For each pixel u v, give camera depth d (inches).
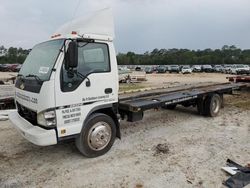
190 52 3826.3
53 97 151.0
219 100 313.4
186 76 1342.3
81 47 162.4
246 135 232.8
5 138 227.0
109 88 181.2
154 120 290.8
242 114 320.5
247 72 1263.5
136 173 158.2
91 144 176.9
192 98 268.2
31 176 155.9
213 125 268.5
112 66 181.8
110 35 180.1
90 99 170.2
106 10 180.4
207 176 153.6
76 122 164.6
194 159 178.7
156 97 248.1
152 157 182.7
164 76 1366.9
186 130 250.2
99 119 177.9
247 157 181.9
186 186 142.4
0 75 1133.7
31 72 171.2
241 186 140.9
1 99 345.4
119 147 202.1
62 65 153.3
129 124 272.5
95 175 156.2
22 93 174.2
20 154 190.4
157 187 141.6
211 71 1701.5
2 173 159.9
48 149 199.6
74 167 167.5
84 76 164.6
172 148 200.1
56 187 142.9
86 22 169.8
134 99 235.1
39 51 175.8
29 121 172.2
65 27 179.5
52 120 153.1
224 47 3762.3
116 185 144.3
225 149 197.5
